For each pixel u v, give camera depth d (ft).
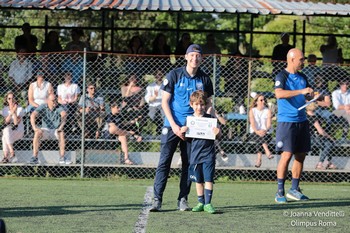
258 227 42.98
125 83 74.90
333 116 72.59
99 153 71.61
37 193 58.34
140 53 82.74
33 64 74.69
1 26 89.92
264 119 71.87
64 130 71.36
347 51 120.47
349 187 68.18
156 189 48.34
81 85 74.90
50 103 70.85
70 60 74.59
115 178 70.79
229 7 72.49
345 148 72.64
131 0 76.02
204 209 48.44
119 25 116.37
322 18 124.16
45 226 42.24
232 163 71.82
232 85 75.87
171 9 70.38
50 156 70.90
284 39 81.76
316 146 72.13
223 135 72.64
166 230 41.32
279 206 52.60
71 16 113.09
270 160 71.82
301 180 73.72
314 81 74.49
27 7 70.23
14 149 71.26
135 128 72.02
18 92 74.90
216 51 85.56
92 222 43.83
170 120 46.52
